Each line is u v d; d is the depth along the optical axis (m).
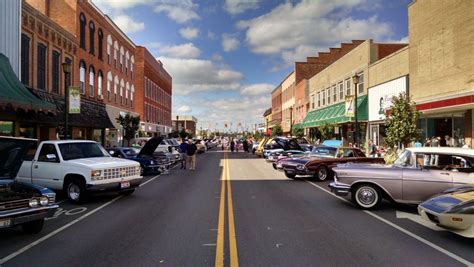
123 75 40.88
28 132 20.88
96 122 28.53
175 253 6.15
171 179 17.48
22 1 19.95
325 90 39.34
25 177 11.87
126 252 6.24
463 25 16.59
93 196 12.36
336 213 9.41
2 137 7.42
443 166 9.29
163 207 10.32
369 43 27.48
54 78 24.09
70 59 26.62
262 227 7.90
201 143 47.34
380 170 9.78
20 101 14.51
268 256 5.96
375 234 7.34
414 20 20.62
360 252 6.17
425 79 19.59
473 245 6.59
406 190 9.46
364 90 28.28
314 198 11.75
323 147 17.89
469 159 9.01
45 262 5.79
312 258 5.86
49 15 27.70
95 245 6.68
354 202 9.98
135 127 35.81
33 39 21.28
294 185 15.00
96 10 31.81
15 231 7.74
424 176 9.32
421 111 18.48
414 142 17.52
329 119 33.31
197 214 9.28
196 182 16.16
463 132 17.62
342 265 5.54
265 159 31.64
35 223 7.48
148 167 18.97
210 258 5.88
